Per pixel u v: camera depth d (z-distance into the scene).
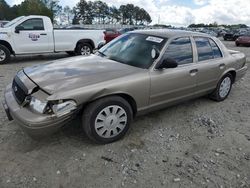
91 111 3.23
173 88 4.05
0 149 3.29
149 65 3.76
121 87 3.36
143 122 4.21
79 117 3.60
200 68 4.43
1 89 5.69
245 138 3.90
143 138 3.72
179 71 4.05
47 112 2.91
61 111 2.95
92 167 3.04
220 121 4.44
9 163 3.04
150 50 3.96
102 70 3.55
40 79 3.25
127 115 3.57
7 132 3.68
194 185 2.84
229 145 3.68
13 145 3.38
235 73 5.38
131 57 4.00
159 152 3.41
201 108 4.95
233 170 3.13
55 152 3.28
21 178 2.81
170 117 4.46
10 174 2.86
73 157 3.20
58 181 2.80
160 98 3.94
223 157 3.38
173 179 2.91
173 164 3.18
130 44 4.29
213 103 5.25
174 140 3.72
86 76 3.33
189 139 3.78
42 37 9.70
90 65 3.74
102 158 3.21
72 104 3.01
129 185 2.79
